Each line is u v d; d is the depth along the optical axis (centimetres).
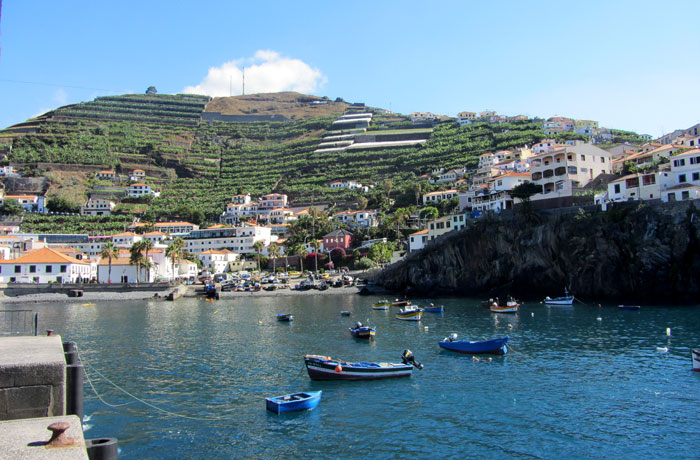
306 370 4788
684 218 9194
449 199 19188
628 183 10881
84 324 8062
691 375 4291
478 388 4103
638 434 3086
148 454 2892
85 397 3969
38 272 14050
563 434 3109
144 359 5331
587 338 6069
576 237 10412
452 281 12519
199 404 3784
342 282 14512
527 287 11406
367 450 2920
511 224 11600
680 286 9206
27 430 1206
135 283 13612
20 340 2270
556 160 12738
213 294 13400
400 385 4247
